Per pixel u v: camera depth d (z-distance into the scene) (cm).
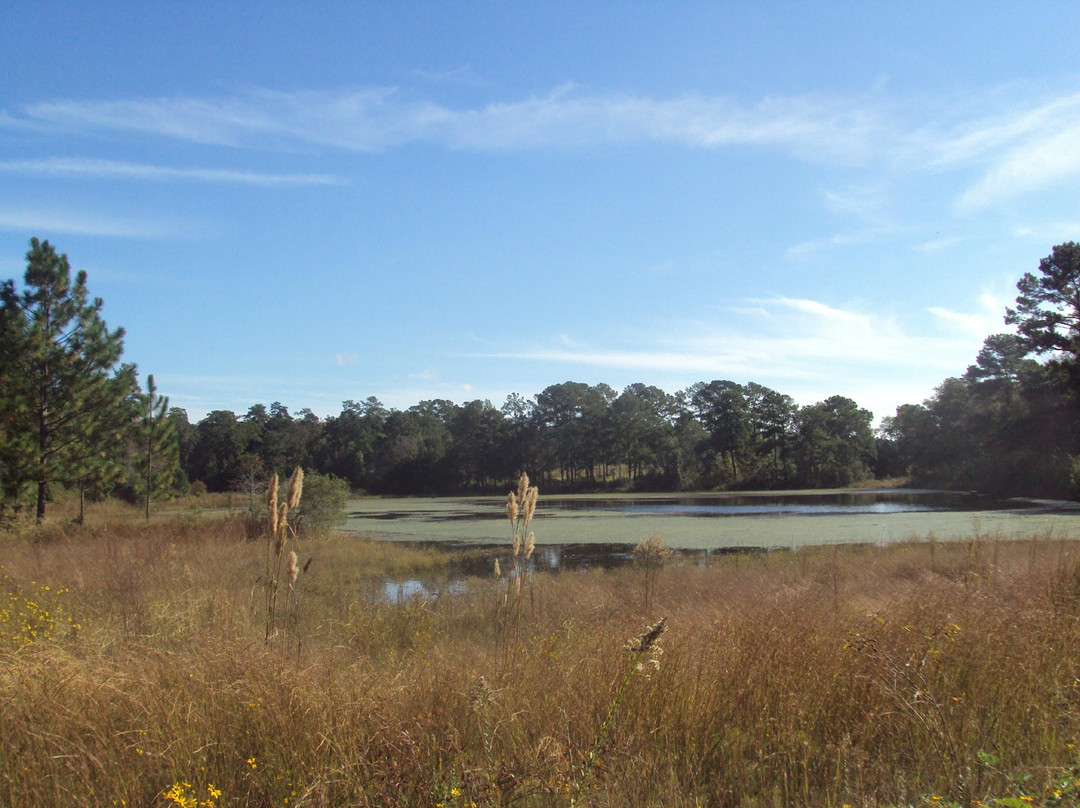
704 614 695
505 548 2705
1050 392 5684
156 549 1684
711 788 365
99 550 1762
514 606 866
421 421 12581
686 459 9644
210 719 408
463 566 2120
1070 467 5312
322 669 496
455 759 368
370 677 489
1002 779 352
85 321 2536
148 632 786
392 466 10481
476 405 10794
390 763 369
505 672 496
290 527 618
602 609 882
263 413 12744
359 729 401
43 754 371
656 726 412
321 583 1575
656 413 11694
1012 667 462
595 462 10188
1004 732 403
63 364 2453
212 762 379
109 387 2538
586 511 5259
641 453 9669
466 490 10406
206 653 506
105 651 636
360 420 11206
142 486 3369
